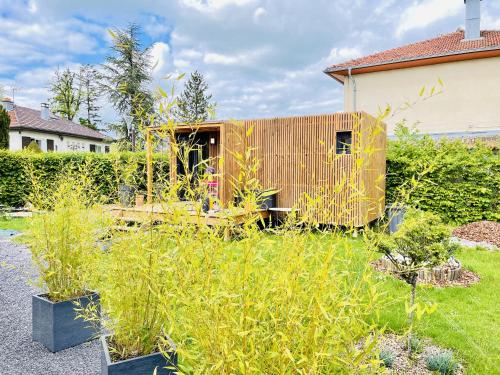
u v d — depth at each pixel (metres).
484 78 17.02
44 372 3.17
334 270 1.65
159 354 2.46
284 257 1.73
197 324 1.59
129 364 2.38
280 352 1.49
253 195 1.62
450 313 4.39
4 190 13.80
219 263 1.62
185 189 1.84
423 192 11.35
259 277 1.63
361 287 1.69
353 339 1.57
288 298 1.57
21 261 6.75
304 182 9.66
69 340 3.59
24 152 14.41
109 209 3.45
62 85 38.38
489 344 3.62
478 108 17.12
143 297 2.51
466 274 6.08
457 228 10.41
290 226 1.85
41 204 3.81
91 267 3.46
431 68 17.94
